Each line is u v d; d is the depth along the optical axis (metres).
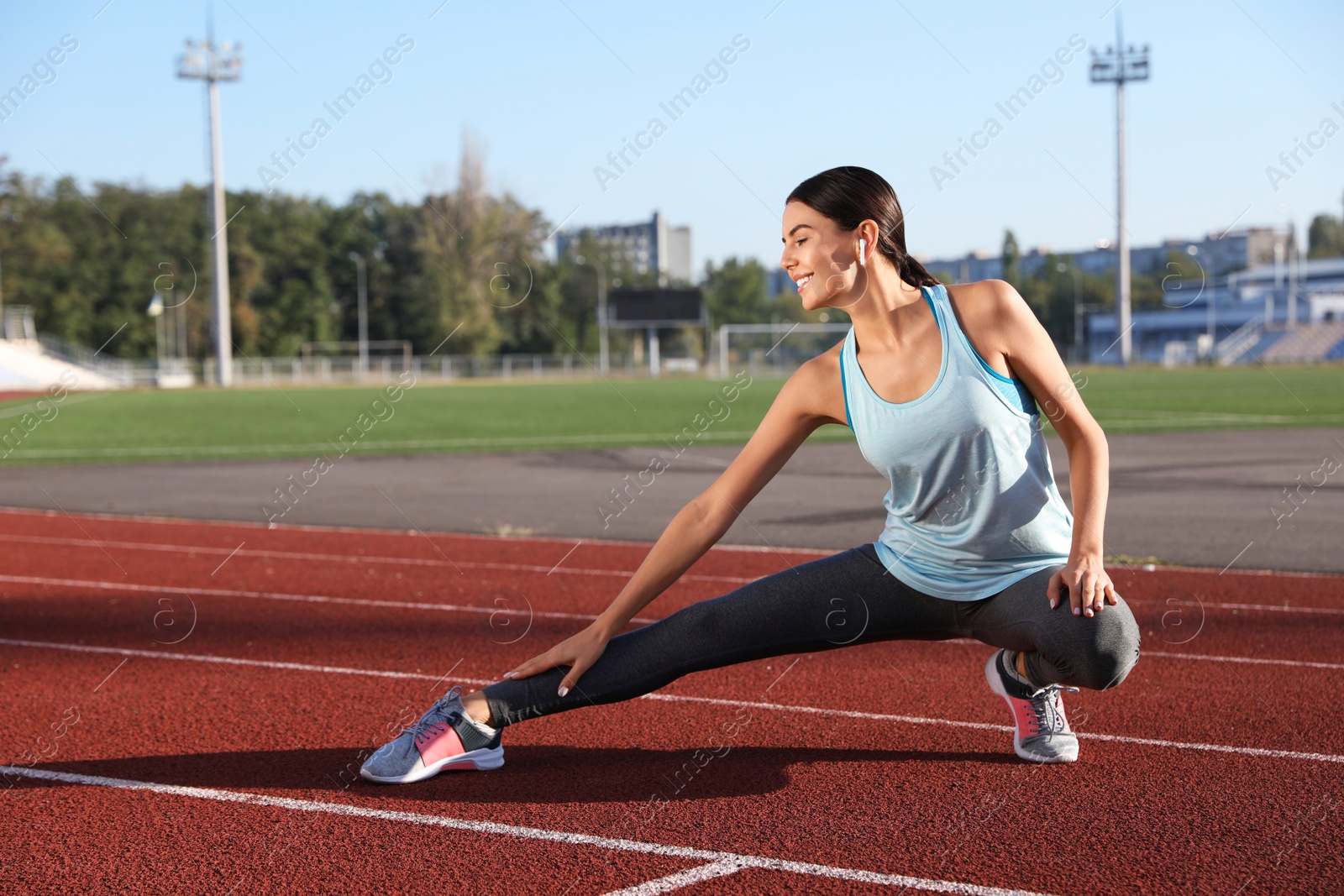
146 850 2.66
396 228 65.06
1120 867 2.50
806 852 2.60
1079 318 71.69
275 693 4.16
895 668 4.39
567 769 3.22
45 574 6.84
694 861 2.56
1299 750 3.33
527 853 2.61
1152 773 3.13
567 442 17.48
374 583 6.48
